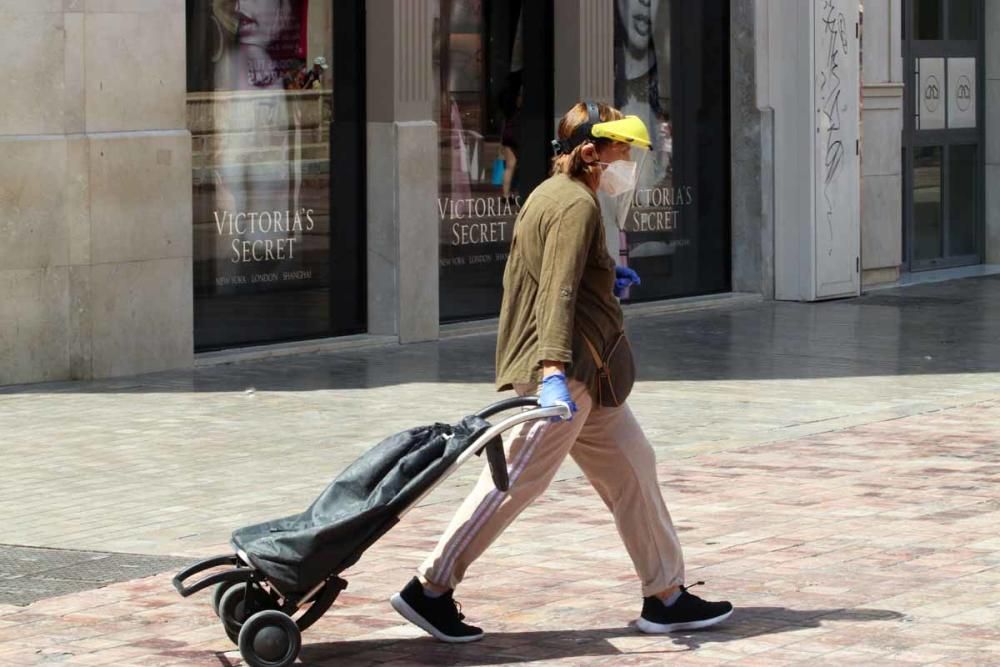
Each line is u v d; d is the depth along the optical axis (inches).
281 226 1969.7
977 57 2851.9
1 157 1654.8
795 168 2454.5
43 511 1135.0
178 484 1224.2
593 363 782.5
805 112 2439.7
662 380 1744.6
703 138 2459.4
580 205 763.4
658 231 2406.5
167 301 1791.3
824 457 1300.4
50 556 998.4
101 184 1720.0
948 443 1362.0
